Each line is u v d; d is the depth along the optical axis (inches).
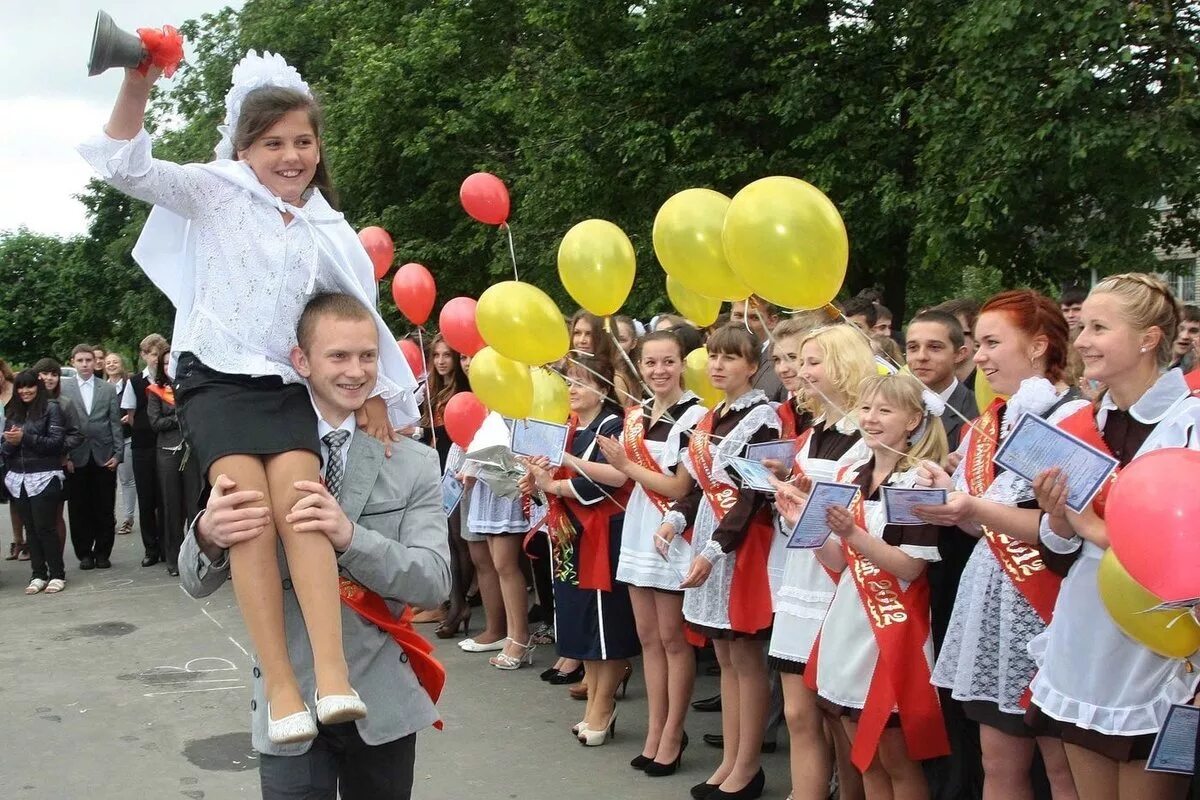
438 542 99.2
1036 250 385.4
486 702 217.5
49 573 335.6
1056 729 104.5
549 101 569.6
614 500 185.5
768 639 157.3
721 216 142.4
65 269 1724.9
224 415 88.4
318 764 92.7
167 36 84.4
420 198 680.4
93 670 243.6
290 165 93.4
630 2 541.6
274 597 86.6
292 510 86.6
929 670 122.6
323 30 858.1
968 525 117.6
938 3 422.3
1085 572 103.0
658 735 180.9
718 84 485.7
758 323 207.6
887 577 123.3
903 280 519.5
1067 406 109.8
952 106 370.9
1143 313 100.9
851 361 140.9
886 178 408.5
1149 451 97.0
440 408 265.4
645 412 191.9
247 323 91.0
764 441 155.6
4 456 340.5
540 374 198.1
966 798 140.6
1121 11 313.9
